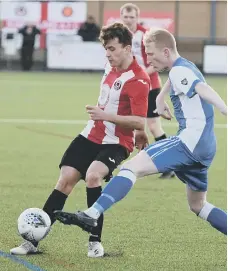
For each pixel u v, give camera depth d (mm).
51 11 68812
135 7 21906
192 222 16406
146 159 12234
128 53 13305
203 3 73875
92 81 57281
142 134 13547
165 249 14172
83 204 18156
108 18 73312
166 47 12336
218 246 14477
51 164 23500
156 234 15305
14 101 42469
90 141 13570
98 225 13477
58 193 13609
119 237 14977
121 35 13133
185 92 12062
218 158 25672
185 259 13516
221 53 64500
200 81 11992
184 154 12195
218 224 12797
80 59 66500
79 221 11859
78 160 13539
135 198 18891
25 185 20172
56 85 53344
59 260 13172
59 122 33719
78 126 32531
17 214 16734
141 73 13422
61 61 66875
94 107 13117
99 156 13383
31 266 12734
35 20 68938
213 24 73875
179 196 19219
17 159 24312
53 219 13625
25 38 67125
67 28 69000
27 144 27484
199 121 12156
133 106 13281
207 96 11875
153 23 72938
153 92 21797
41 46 69375
